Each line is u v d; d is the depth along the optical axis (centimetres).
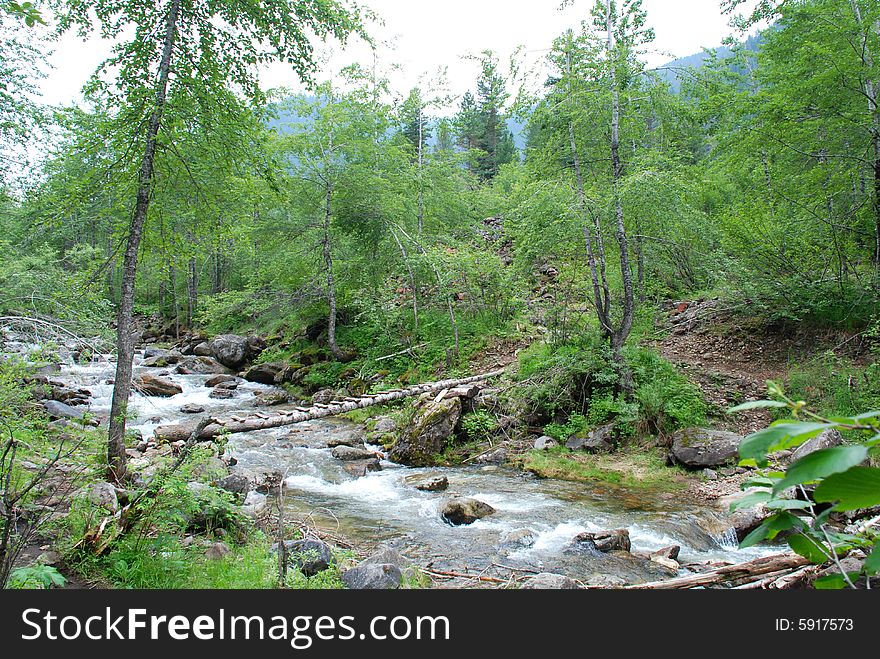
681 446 947
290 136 1812
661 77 1078
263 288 2167
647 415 1043
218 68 842
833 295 1136
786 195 1192
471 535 718
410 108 2066
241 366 2283
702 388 1098
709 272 1160
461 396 1212
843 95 1029
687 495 841
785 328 1218
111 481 669
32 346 803
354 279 1986
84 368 1803
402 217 2030
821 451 111
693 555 658
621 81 1062
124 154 793
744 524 702
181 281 3231
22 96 920
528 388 1202
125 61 795
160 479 530
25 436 641
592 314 1300
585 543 673
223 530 614
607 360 1130
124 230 884
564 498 864
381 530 738
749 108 1091
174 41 805
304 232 1950
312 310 2117
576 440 1070
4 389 657
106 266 886
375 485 948
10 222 1220
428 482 927
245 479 772
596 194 1119
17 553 398
